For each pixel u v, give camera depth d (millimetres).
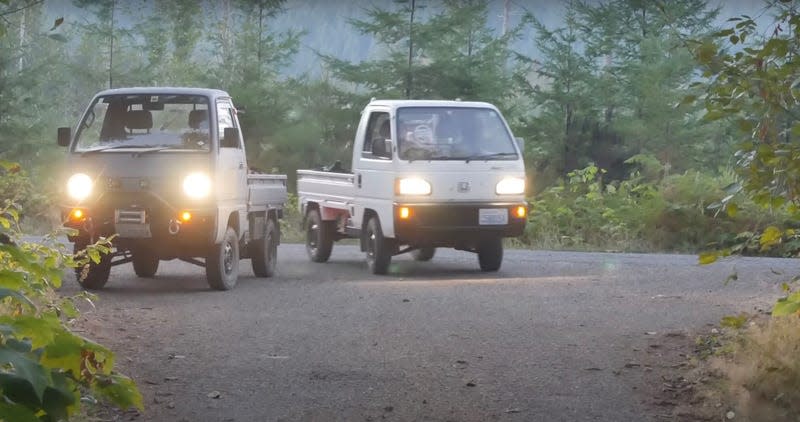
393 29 42281
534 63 43750
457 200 18516
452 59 42219
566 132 39281
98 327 11773
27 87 44281
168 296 15062
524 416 8227
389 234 18516
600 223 28094
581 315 13164
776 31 8031
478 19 44094
